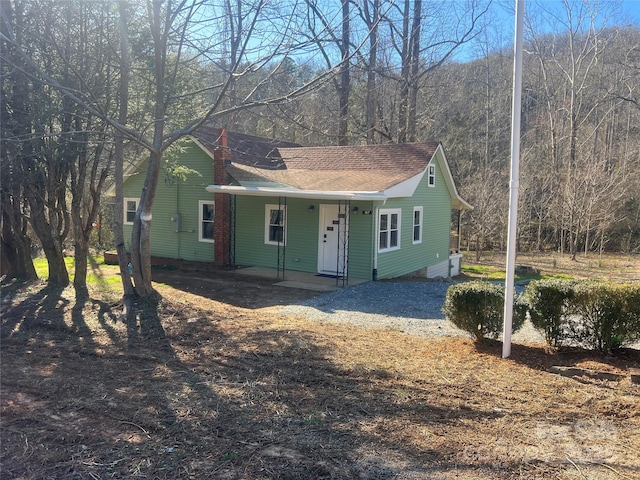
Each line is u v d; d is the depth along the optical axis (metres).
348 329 8.68
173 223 18.25
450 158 32.22
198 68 11.25
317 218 15.78
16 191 11.51
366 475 3.85
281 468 3.94
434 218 19.30
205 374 6.29
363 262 15.05
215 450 4.24
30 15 9.25
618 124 37.50
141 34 10.23
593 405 5.18
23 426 4.70
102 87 9.97
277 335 8.02
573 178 29.62
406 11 25.16
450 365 6.52
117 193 9.95
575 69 33.25
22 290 11.41
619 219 29.28
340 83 26.27
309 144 28.19
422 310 10.61
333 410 5.11
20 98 9.98
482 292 7.28
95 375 6.25
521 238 31.20
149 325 8.61
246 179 16.42
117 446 4.30
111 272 16.38
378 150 18.33
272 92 12.73
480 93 40.19
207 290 13.04
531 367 6.41
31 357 7.05
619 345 6.72
